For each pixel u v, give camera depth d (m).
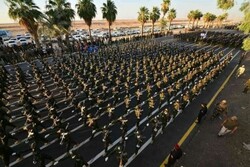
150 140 14.53
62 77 24.92
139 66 29.05
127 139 14.38
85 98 20.48
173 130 15.87
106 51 38.62
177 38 61.75
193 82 24.95
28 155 12.57
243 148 14.27
